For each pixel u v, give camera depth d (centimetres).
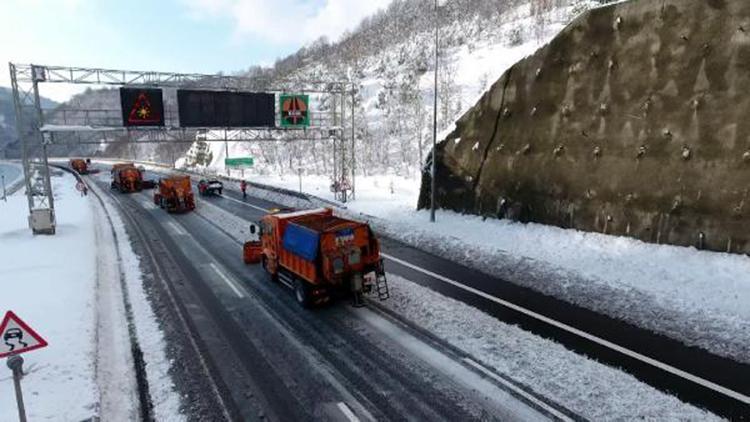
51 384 946
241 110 2998
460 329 1162
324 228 1365
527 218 2186
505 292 1434
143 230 2677
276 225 1520
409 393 888
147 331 1229
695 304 1213
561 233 1967
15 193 5500
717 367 939
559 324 1175
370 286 1378
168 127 2836
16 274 1748
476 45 9906
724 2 1537
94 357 1073
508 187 2281
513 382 908
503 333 1130
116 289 1602
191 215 3194
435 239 2117
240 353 1082
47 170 2698
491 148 2381
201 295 1508
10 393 914
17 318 763
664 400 831
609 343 1059
